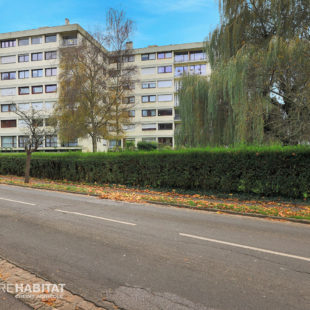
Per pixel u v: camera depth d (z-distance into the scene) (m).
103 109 22.94
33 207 8.59
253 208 8.53
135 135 44.59
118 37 21.86
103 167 15.45
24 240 5.12
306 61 10.56
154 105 44.06
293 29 12.37
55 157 18.19
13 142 42.34
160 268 3.92
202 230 6.08
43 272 3.73
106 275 3.66
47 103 40.72
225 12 14.23
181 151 12.70
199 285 3.41
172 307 2.90
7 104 42.34
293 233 5.95
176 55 44.62
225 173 11.28
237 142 12.55
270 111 12.24
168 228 6.21
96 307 2.89
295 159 9.84
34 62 41.41
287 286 3.43
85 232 5.73
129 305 2.93
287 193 10.06
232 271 3.86
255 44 13.20
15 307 2.87
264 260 4.29
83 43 21.47
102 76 22.31
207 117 15.09
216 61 15.04
